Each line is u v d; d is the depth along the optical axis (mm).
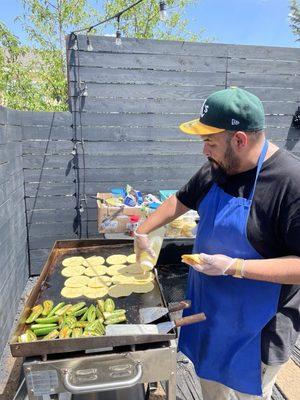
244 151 1082
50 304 1453
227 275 1218
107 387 1123
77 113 3131
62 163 3223
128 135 3268
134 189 3350
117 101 3158
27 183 3189
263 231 1092
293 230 1019
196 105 3297
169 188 3477
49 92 5426
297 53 3346
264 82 3361
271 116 3459
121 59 3057
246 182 1136
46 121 3094
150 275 1746
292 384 2080
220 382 1351
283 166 1063
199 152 3447
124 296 1553
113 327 1215
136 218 2680
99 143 3240
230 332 1267
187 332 1476
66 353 1140
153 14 6207
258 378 1239
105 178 3338
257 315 1197
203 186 1361
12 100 4715
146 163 3375
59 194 3285
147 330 1194
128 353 1144
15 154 2824
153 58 3107
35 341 1070
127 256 1958
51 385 1126
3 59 4824
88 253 2008
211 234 1221
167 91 3213
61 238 3391
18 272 2889
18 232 2910
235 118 1023
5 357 2322
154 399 1911
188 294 1528
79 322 1300
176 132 3342
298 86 3436
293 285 1202
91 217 3393
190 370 2182
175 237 2607
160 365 1194
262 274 1046
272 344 1198
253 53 3268
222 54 3219
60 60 5457
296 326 1242
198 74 3225
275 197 1058
